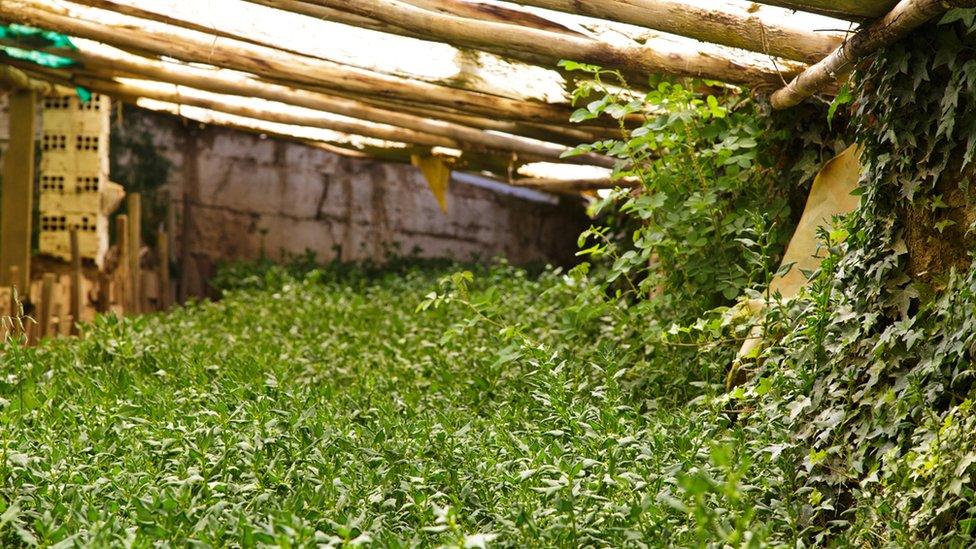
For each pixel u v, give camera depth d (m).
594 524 3.62
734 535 3.08
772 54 5.11
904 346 4.24
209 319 9.98
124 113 15.98
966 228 4.19
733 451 4.33
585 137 8.34
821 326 4.58
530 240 19.22
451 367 6.92
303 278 15.68
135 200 12.94
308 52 6.99
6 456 3.98
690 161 6.45
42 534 3.42
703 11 4.98
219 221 16.83
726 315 5.43
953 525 3.67
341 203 17.67
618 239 9.48
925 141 4.29
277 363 7.14
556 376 5.27
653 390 5.96
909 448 4.08
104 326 7.27
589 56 5.68
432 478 4.11
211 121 10.45
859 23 4.40
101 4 6.67
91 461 4.32
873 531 3.82
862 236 4.50
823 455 4.16
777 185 6.38
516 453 4.49
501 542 3.46
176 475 4.03
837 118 6.11
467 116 8.44
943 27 4.10
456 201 18.53
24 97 11.23
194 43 7.42
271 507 3.81
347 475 4.16
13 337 5.47
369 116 8.85
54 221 12.26
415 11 5.60
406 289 12.77
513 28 5.64
